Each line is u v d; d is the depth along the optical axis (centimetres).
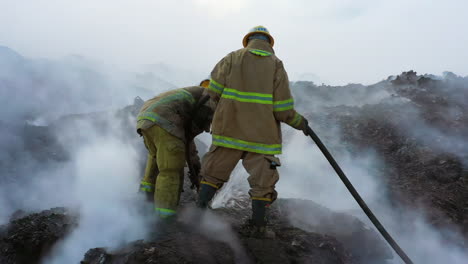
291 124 279
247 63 274
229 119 272
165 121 295
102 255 249
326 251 285
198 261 244
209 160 282
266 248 266
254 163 275
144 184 328
